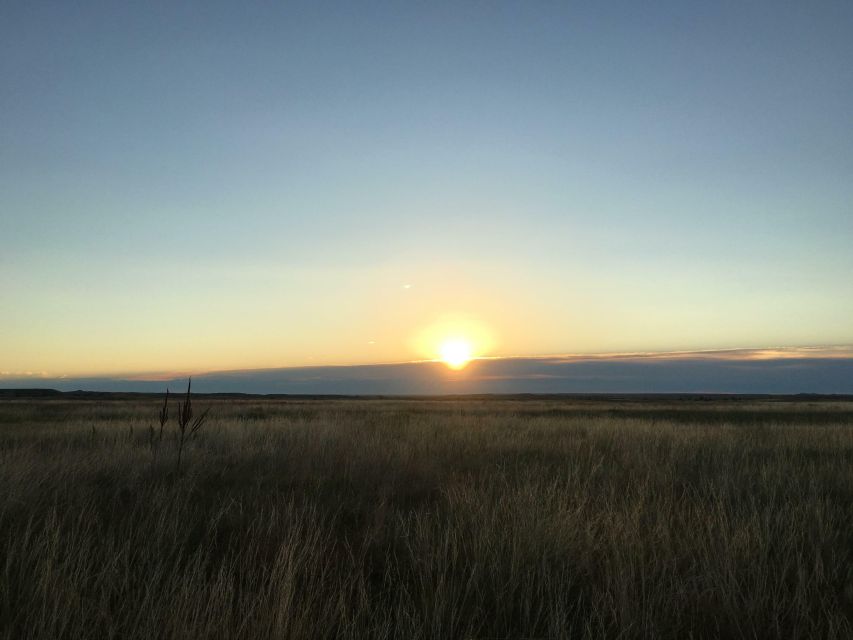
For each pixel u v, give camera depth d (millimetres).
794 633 3195
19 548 4406
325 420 18203
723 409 38562
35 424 17766
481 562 4242
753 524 5082
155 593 3576
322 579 3857
